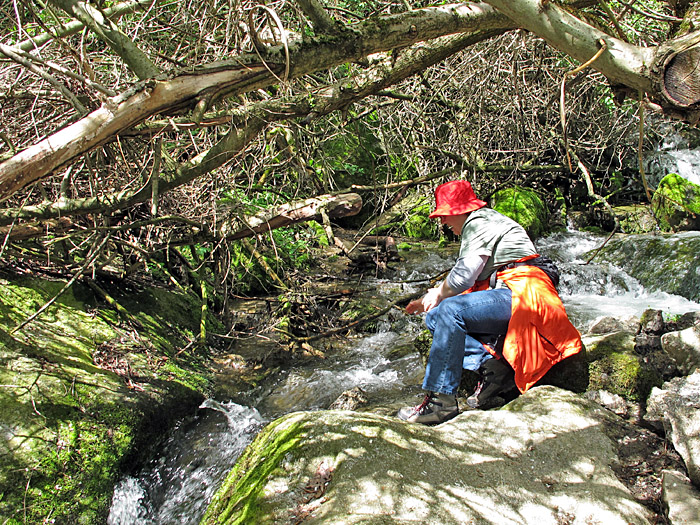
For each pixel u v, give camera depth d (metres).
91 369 3.41
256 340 4.73
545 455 2.42
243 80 2.54
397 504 2.04
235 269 5.57
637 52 1.74
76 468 2.80
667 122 8.29
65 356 3.39
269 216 4.10
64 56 3.68
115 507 2.82
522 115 5.85
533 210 8.40
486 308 2.97
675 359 2.98
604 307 5.98
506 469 2.30
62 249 4.26
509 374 3.24
